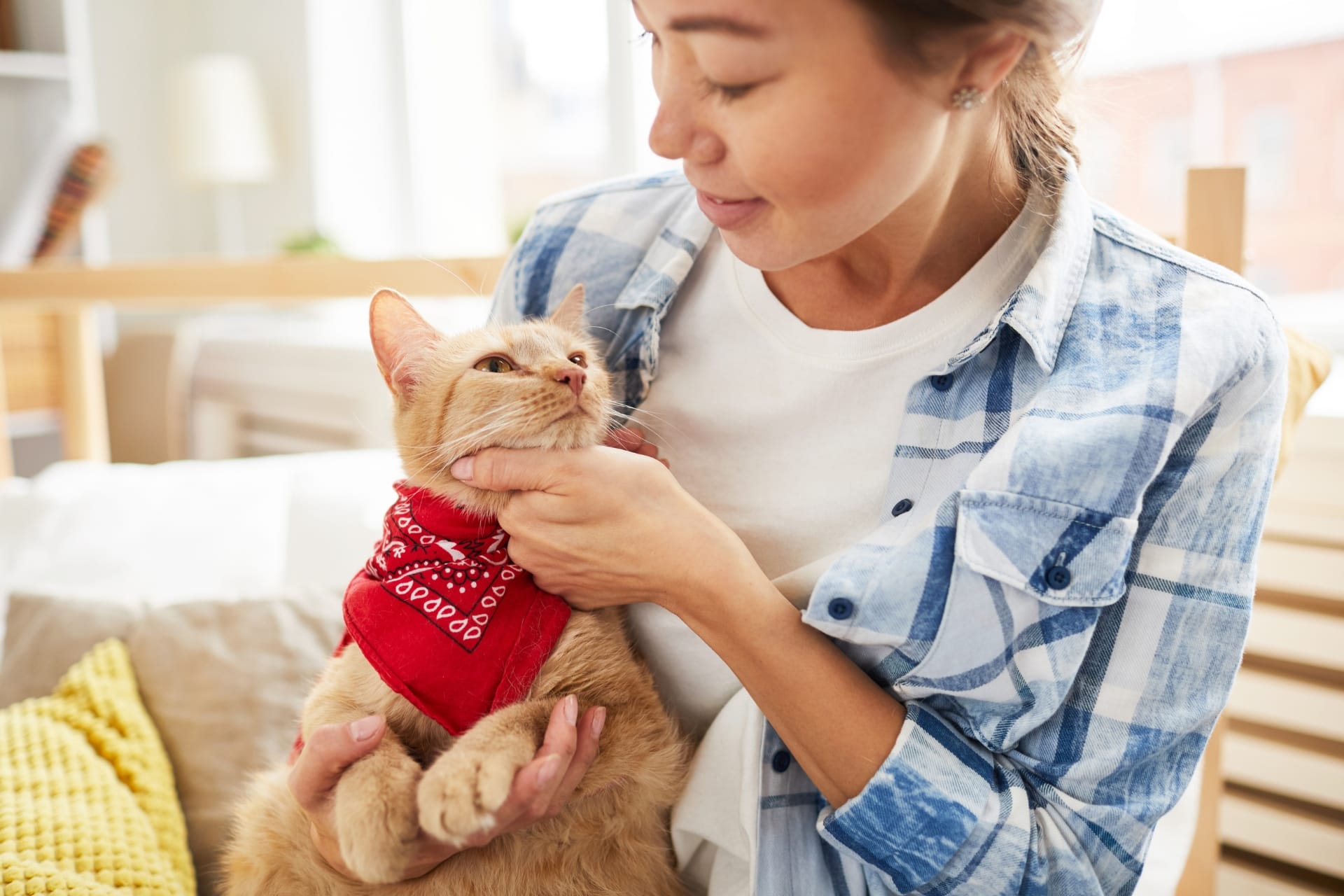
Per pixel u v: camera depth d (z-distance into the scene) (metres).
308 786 0.80
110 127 3.41
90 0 3.31
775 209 0.71
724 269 0.96
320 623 1.38
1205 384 0.75
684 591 0.80
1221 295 0.80
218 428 2.92
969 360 0.83
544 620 0.85
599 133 2.79
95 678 1.29
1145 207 1.91
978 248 0.87
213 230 3.53
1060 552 0.75
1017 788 0.78
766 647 0.79
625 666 0.88
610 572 0.82
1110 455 0.74
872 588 0.78
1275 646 1.51
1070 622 0.76
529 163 3.02
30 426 2.59
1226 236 1.16
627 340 1.02
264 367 2.75
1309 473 1.46
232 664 1.33
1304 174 1.78
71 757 1.17
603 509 0.80
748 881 0.86
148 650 1.33
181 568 1.55
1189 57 1.83
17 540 1.58
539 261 1.08
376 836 0.74
